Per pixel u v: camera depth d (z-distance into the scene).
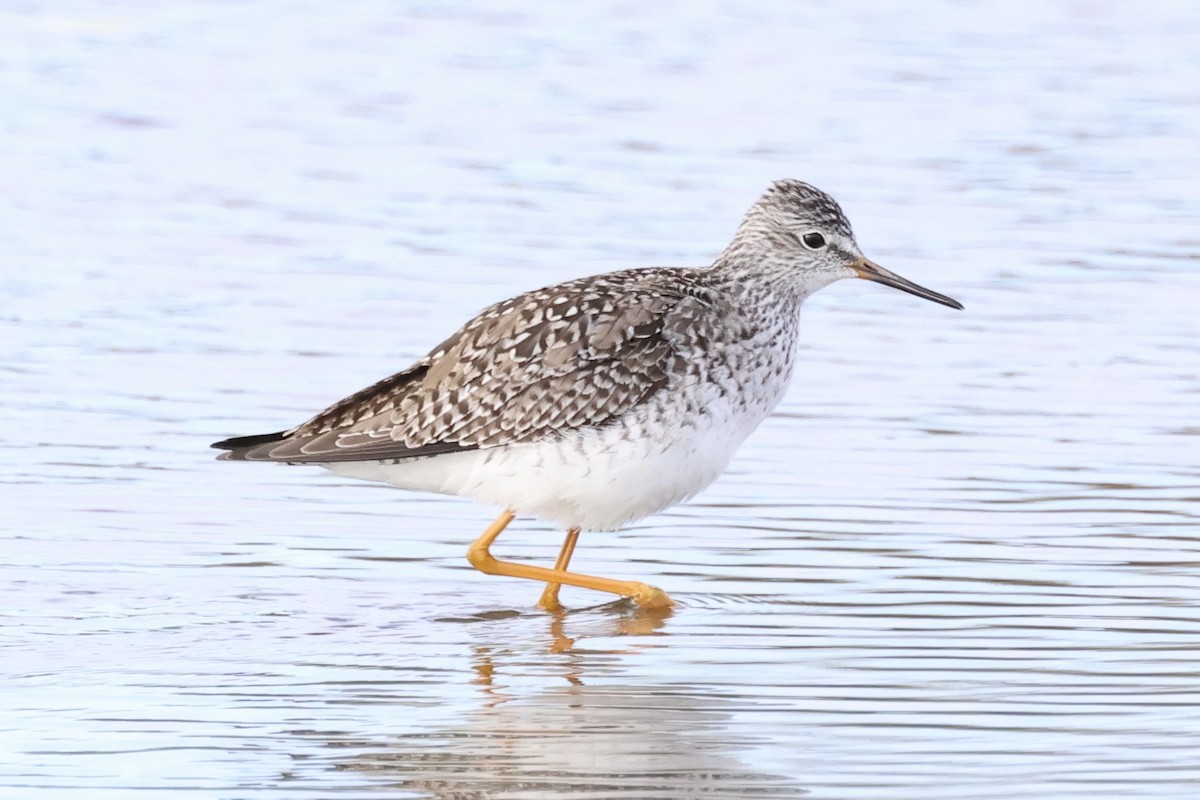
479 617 12.59
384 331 18.66
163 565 13.30
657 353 12.68
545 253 20.94
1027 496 14.55
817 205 13.54
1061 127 26.44
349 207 22.81
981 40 31.36
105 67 29.20
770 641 11.88
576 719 10.54
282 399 16.84
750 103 27.62
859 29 32.00
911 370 17.77
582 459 12.62
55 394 16.91
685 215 22.39
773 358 13.27
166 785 9.61
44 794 9.47
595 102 27.70
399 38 31.27
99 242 21.47
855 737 10.19
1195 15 33.00
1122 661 11.31
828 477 15.08
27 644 11.78
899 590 12.71
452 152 25.16
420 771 9.80
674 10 33.19
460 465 12.96
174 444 15.79
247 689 11.05
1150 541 13.55
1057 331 18.80
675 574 13.24
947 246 21.47
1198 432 16.00
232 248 21.30
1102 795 9.34
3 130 25.80
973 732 10.22
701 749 10.04
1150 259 21.00
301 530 14.12
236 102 27.53
